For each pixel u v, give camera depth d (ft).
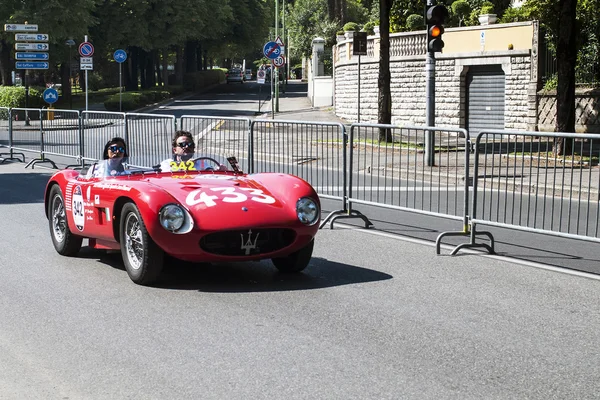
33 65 117.19
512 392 15.66
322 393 15.57
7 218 38.40
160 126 48.01
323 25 223.92
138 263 24.76
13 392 15.80
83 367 17.25
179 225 23.35
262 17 284.41
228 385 16.06
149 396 15.51
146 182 25.54
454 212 35.73
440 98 102.12
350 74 123.75
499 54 93.81
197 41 272.51
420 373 16.75
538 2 88.53
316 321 20.72
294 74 358.64
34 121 75.51
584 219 37.88
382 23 79.25
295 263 26.12
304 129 39.29
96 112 55.01
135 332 19.80
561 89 65.05
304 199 25.03
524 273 26.84
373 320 20.84
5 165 65.36
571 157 28.96
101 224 26.53
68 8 160.97
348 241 32.83
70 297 23.36
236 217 23.75
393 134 37.09
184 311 21.72
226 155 31.19
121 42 202.18
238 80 313.32
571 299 23.25
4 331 20.01
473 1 126.21
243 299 23.04
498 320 20.93
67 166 63.10
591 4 84.38
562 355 18.03
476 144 30.78
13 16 155.22
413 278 25.93
